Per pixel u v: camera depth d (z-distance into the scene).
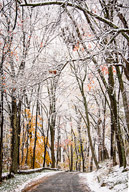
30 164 27.45
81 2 6.84
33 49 16.50
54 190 10.12
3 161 14.66
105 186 10.35
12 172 15.41
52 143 28.75
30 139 26.67
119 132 12.18
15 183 12.05
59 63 7.85
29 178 14.73
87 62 7.31
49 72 7.87
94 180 13.99
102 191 9.45
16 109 16.53
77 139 36.09
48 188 10.75
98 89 22.05
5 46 12.84
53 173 20.61
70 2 6.71
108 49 7.21
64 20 7.73
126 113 9.58
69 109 29.89
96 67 7.98
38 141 28.44
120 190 8.51
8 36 13.16
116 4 7.90
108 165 15.45
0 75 11.50
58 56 12.07
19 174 16.61
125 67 7.99
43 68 7.98
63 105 31.06
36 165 28.05
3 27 14.72
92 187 10.95
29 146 26.52
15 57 14.17
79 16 7.75
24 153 26.56
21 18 13.72
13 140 16.47
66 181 13.72
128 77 8.02
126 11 9.02
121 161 12.66
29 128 25.34
